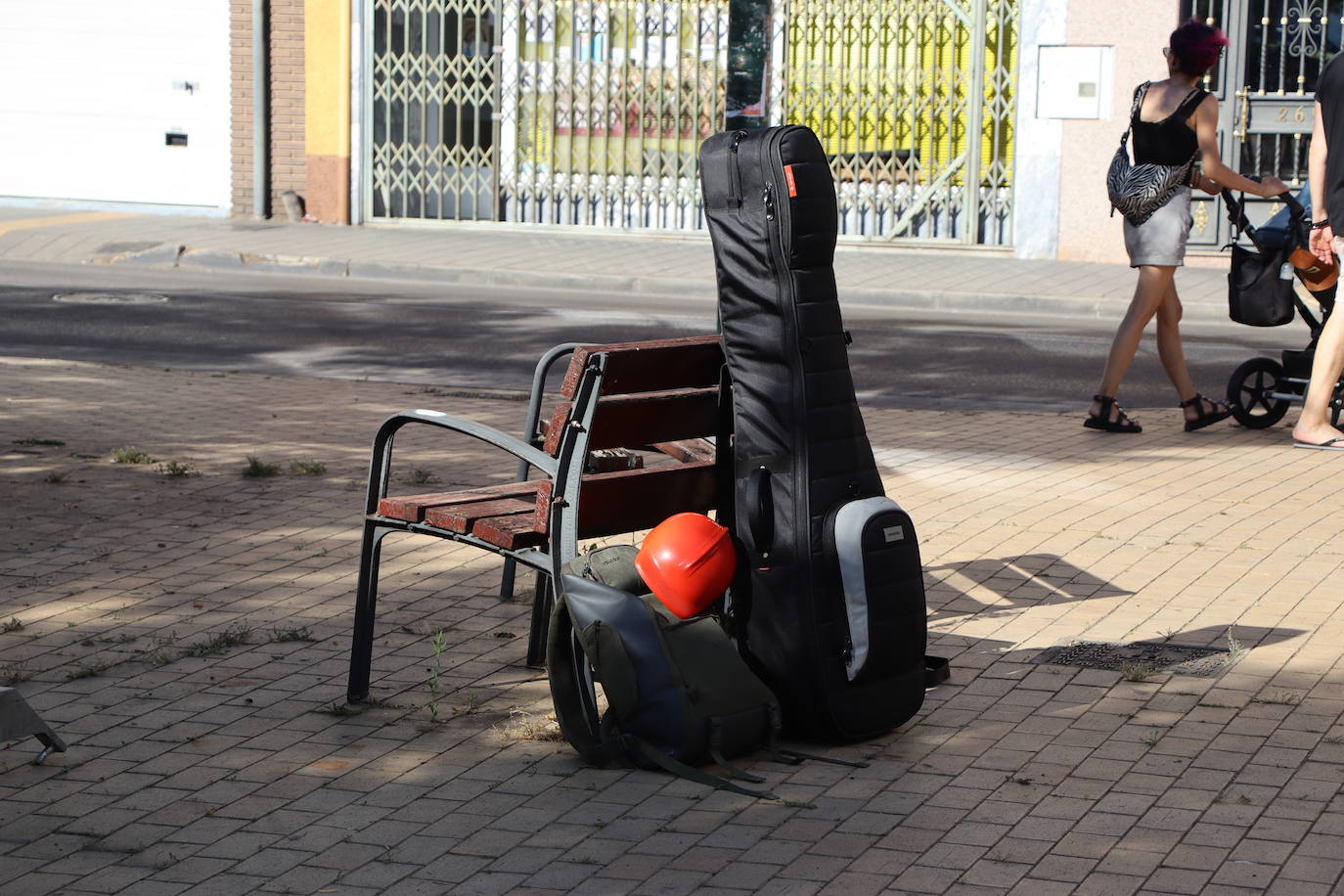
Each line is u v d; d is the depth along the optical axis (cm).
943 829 412
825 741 476
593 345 472
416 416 495
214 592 629
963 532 725
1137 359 1342
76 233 2031
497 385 1192
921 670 482
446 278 1844
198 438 938
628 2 2111
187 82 2273
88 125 2319
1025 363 1314
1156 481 838
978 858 395
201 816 423
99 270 1842
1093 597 623
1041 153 1952
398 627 588
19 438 923
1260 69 1870
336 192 2209
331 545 701
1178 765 452
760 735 464
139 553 686
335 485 820
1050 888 378
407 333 1435
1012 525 738
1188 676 528
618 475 485
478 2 2153
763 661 473
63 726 487
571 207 2180
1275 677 525
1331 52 1864
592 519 483
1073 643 566
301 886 382
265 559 678
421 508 495
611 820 421
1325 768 448
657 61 2116
